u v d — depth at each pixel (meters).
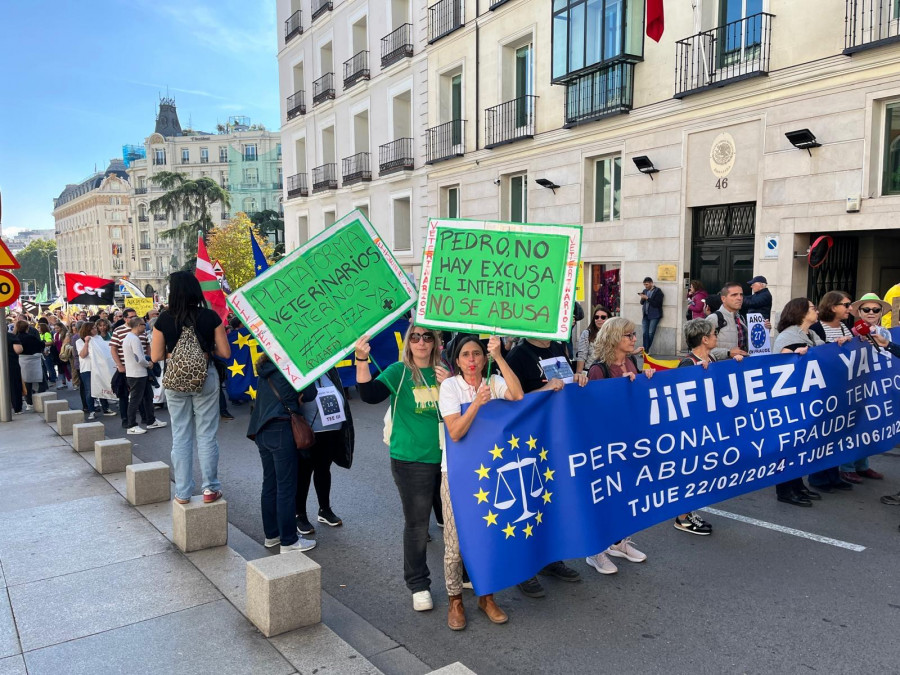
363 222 4.22
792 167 11.44
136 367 9.55
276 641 3.40
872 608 3.72
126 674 3.10
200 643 3.38
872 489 5.82
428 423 3.75
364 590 4.21
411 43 22.09
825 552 4.52
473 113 19.50
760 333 7.75
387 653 3.42
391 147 23.78
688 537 4.87
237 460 7.78
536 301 3.62
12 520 5.34
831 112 10.82
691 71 13.13
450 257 3.72
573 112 15.93
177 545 4.76
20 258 155.88
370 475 6.90
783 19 11.44
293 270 4.10
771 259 11.84
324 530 5.30
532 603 3.93
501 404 3.64
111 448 6.85
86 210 112.44
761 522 5.11
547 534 3.76
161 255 99.38
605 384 4.04
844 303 5.87
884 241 12.18
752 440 4.72
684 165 13.44
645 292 14.14
